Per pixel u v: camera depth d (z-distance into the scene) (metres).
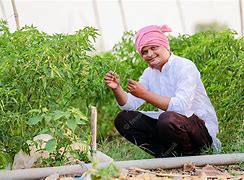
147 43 5.18
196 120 5.21
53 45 4.80
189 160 4.86
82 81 5.04
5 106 4.66
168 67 5.24
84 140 4.87
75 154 4.72
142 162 4.77
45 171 4.54
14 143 4.72
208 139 5.33
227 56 6.02
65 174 4.55
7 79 4.67
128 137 5.55
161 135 5.19
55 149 4.75
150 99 5.05
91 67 5.11
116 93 5.30
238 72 5.78
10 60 4.57
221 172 4.74
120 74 6.62
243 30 7.68
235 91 5.89
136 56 6.89
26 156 4.84
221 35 6.27
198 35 6.90
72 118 4.46
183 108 5.08
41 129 4.64
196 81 5.21
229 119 6.01
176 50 6.88
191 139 5.24
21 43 4.89
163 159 4.83
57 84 4.74
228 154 4.96
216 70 6.06
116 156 5.78
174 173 4.71
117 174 4.11
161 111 5.57
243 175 4.61
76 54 4.86
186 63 5.21
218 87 6.02
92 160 4.35
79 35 4.93
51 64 4.58
